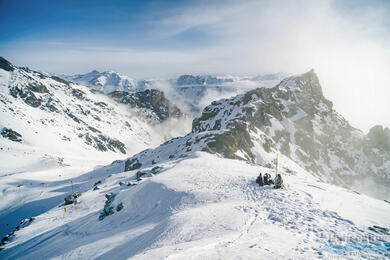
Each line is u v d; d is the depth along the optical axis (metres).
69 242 28.11
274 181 30.81
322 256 12.02
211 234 15.96
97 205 46.41
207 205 25.58
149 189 34.81
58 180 144.38
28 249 31.33
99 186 69.81
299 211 20.69
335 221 18.36
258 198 25.91
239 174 40.25
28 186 132.25
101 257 18.44
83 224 33.91
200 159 59.41
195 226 17.81
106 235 25.56
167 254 11.84
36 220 48.09
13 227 84.56
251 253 11.95
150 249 14.80
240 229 16.55
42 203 102.69
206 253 11.95
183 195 30.09
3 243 40.00
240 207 22.38
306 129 172.88
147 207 30.75
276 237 14.67
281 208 21.70
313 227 16.88
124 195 37.00
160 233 17.38
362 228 16.78
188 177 39.03
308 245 13.59
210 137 106.38
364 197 29.31
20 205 104.81
